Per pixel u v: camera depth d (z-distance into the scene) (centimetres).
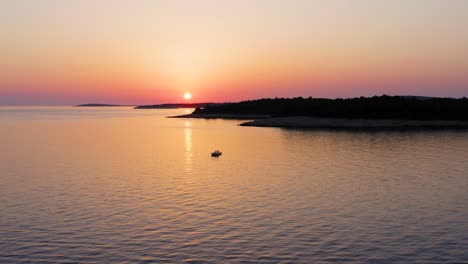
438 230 3422
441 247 3055
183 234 3372
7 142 11256
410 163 6938
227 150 9150
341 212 3966
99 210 4072
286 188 5038
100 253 2997
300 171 6259
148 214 3938
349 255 2922
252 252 2994
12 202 4397
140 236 3331
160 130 16100
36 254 2984
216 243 3172
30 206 4231
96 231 3453
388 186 5116
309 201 4394
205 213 3956
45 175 6022
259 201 4406
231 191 4891
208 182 5450
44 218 3812
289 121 17638
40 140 11875
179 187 5138
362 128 15100
